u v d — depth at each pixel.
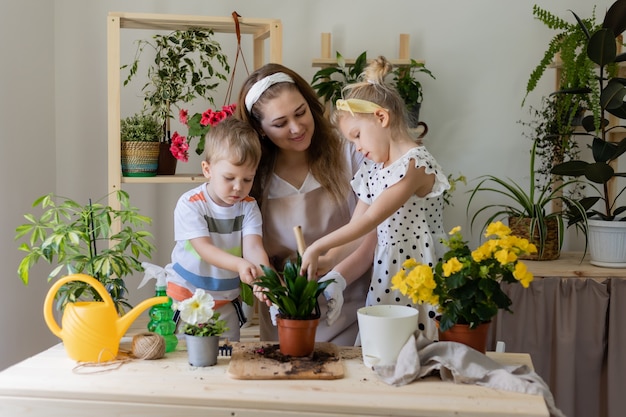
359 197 1.96
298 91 1.95
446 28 3.13
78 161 3.02
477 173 3.18
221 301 1.93
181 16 2.54
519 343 2.58
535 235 2.79
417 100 3.01
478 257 1.44
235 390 1.34
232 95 3.05
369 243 1.96
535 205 2.79
